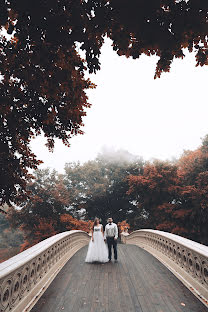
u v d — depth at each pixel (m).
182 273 5.55
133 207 37.16
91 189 37.56
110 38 2.86
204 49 2.89
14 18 2.85
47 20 2.70
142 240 13.42
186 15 2.62
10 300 3.33
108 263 7.33
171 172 22.39
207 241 19.02
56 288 4.79
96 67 3.10
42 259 5.20
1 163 4.48
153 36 2.75
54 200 27.17
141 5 2.51
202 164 21.53
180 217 20.14
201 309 3.74
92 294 4.42
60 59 3.21
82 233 14.13
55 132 4.84
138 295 4.36
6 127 4.26
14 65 3.45
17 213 25.52
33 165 5.12
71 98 4.08
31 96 4.02
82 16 2.71
